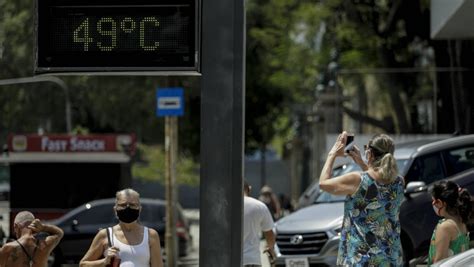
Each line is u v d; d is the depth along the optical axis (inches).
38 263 544.7
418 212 769.6
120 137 1694.1
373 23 1673.2
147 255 498.9
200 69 453.1
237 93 449.7
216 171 449.1
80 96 2379.4
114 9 459.5
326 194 914.1
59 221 1387.8
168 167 1306.6
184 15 453.4
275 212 1384.1
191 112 2518.5
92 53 458.9
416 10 1626.5
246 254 669.9
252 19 2193.7
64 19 461.7
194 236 2186.3
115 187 1688.0
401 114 1454.2
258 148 2844.5
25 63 2197.3
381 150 495.5
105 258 493.7
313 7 1721.2
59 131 2461.9
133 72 456.1
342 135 508.7
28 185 1683.1
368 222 491.8
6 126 2428.6
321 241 827.4
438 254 497.7
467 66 1168.2
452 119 1224.2
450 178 782.5
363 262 490.3
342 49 1699.1
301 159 3090.6
